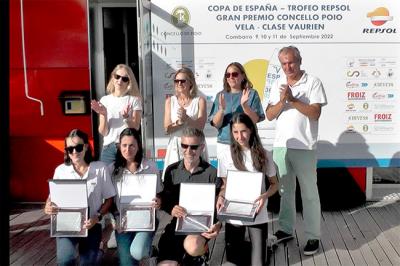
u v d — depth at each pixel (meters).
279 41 5.01
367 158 5.18
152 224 3.54
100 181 3.63
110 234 4.07
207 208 3.52
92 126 5.49
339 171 5.61
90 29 5.43
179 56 5.03
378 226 4.89
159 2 4.97
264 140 5.08
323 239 4.59
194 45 5.02
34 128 5.52
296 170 4.29
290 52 4.10
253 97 4.30
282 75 4.95
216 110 4.50
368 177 5.62
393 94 5.09
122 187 3.63
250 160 3.77
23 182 5.63
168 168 3.78
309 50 5.03
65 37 5.39
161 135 5.12
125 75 4.29
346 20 4.98
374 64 5.05
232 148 3.79
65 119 5.48
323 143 5.16
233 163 3.79
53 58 5.41
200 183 3.59
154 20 4.99
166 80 5.06
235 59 5.04
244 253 3.73
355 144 5.16
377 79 5.07
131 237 3.58
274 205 5.42
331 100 5.11
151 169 3.74
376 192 5.87
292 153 4.27
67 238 3.52
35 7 5.34
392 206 5.49
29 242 4.64
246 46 5.02
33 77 5.44
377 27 4.99
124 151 3.62
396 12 4.96
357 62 5.04
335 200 5.64
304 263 4.09
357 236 4.64
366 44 5.02
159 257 3.60
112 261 4.09
